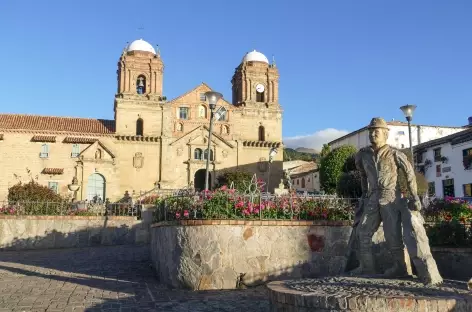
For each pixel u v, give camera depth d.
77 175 54.97
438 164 45.28
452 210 15.22
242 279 11.48
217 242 11.46
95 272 14.83
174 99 62.00
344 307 6.22
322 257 12.13
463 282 7.70
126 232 25.08
